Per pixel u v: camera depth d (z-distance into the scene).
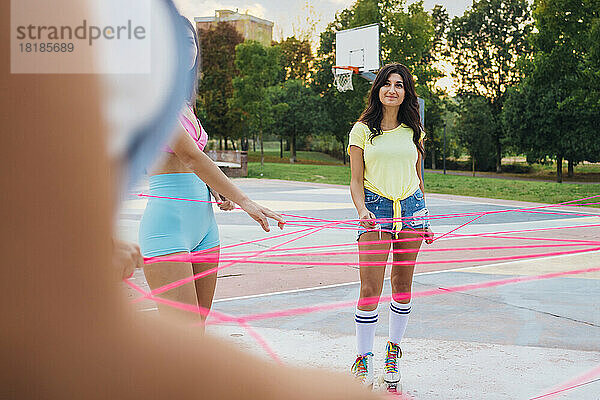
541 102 37.22
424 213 2.99
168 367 0.22
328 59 48.34
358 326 2.94
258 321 4.09
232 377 0.23
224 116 40.28
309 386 0.24
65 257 0.20
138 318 0.22
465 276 5.90
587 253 7.34
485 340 3.77
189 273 2.24
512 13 46.28
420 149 3.12
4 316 0.20
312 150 55.97
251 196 16.25
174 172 2.28
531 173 47.00
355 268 6.12
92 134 0.20
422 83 44.41
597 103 27.34
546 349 3.59
